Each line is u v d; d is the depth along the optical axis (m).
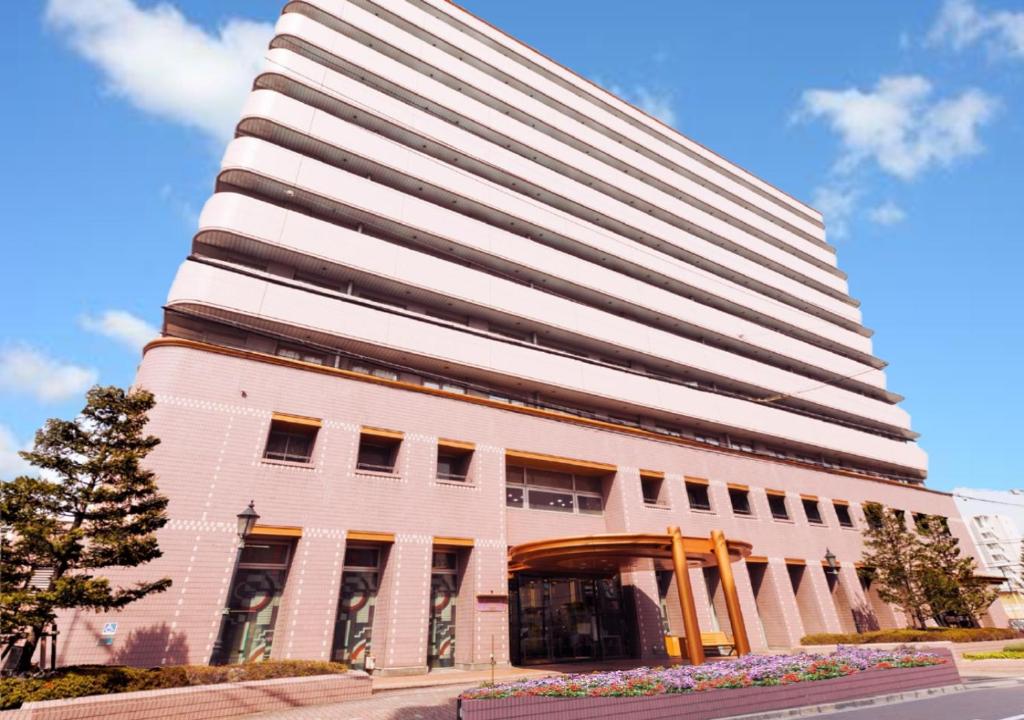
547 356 28.64
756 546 29.55
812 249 53.91
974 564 39.53
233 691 11.84
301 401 19.69
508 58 41.16
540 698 9.54
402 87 33.19
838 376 45.31
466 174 32.19
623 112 46.16
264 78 28.39
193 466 16.83
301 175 25.72
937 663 14.52
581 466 25.50
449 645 19.62
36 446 12.13
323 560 17.66
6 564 11.02
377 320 23.98
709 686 10.95
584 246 35.47
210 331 21.38
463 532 20.80
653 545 17.31
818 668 12.63
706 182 48.28
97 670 11.27
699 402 33.78
